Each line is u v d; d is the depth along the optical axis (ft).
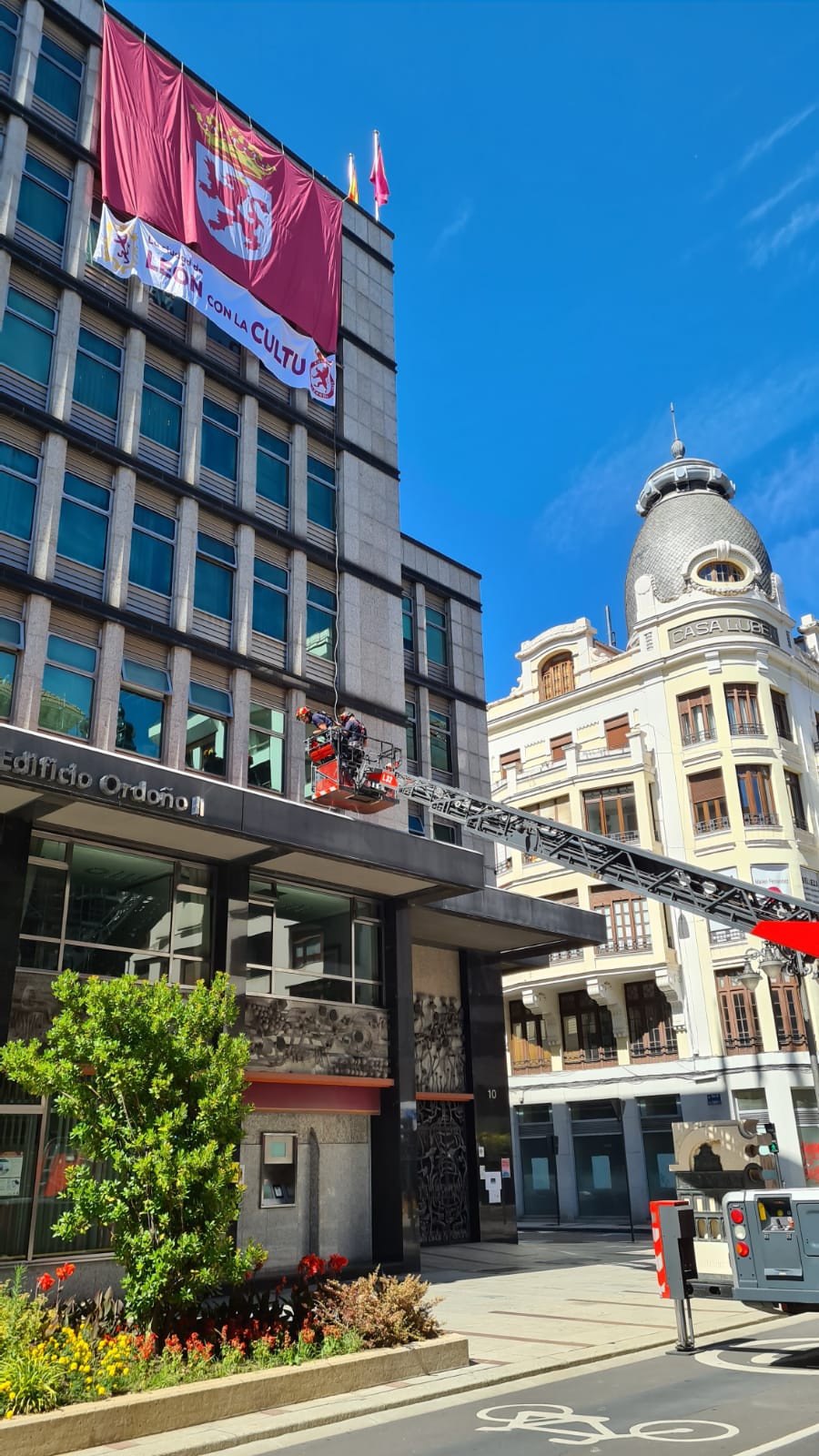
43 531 57.93
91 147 67.05
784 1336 41.19
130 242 66.54
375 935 72.33
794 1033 110.42
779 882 117.19
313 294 81.46
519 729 146.51
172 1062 34.42
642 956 120.37
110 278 66.80
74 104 67.51
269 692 70.64
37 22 65.82
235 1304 34.65
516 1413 29.01
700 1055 115.65
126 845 58.08
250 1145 60.03
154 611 63.46
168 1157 32.04
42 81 65.87
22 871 51.88
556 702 141.69
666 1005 120.78
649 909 121.60
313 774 71.26
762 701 124.47
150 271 67.21
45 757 49.03
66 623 58.65
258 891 65.00
